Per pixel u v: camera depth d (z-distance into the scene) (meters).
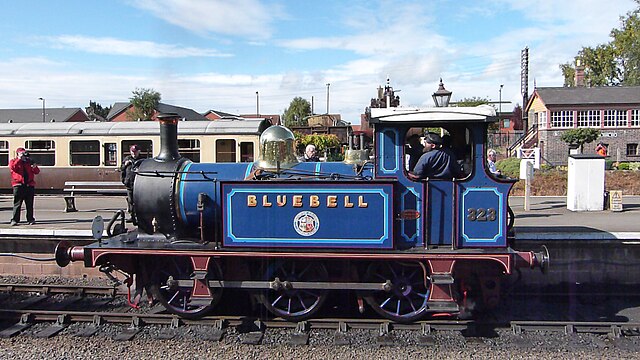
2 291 8.64
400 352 6.02
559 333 6.58
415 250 6.41
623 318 7.30
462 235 6.47
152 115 38.91
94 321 6.99
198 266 6.72
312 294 6.96
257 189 6.61
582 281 8.77
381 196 6.41
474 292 7.30
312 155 9.61
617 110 35.66
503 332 6.61
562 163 34.50
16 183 10.73
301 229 6.54
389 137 6.55
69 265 9.73
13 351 6.11
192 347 6.21
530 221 10.48
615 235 8.60
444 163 6.52
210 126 16.59
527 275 8.80
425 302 6.71
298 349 6.14
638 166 24.97
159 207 7.00
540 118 37.81
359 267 6.93
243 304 7.83
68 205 13.16
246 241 6.63
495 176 6.45
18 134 17.53
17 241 9.76
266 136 7.04
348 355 5.94
